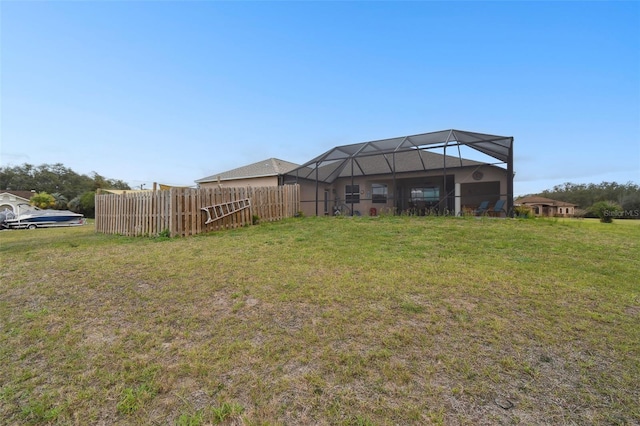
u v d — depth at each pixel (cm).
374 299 329
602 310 298
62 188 4509
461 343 240
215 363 222
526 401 177
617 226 956
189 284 393
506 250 556
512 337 248
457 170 1543
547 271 426
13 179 4381
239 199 996
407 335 253
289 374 206
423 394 184
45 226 1883
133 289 382
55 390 196
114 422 169
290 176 1653
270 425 163
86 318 303
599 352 226
